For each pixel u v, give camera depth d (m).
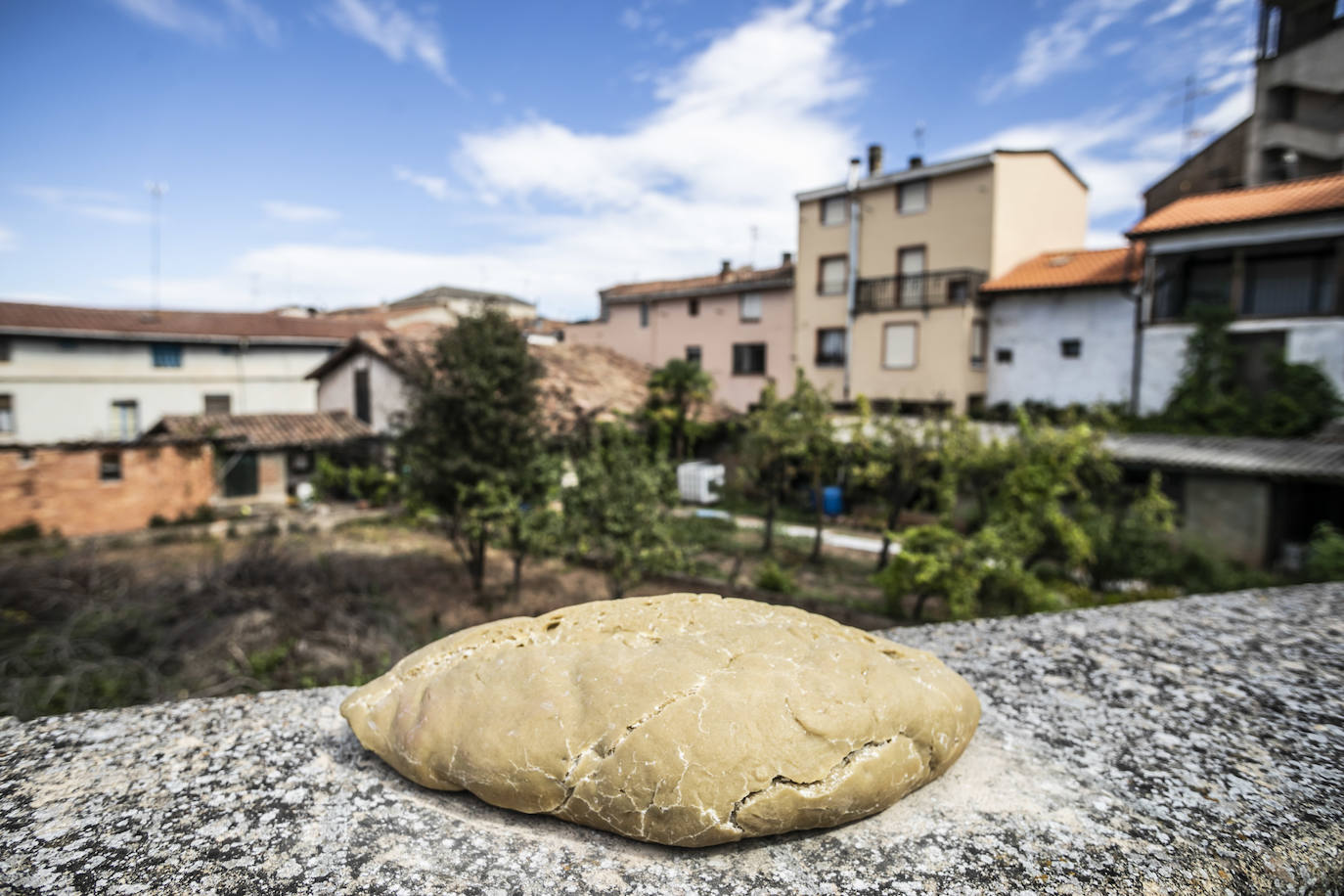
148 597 9.86
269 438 18.97
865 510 17.41
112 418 22.98
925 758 2.31
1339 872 2.00
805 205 23.42
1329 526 10.79
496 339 11.05
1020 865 2.00
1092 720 2.86
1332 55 17.80
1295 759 2.55
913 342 20.50
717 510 18.55
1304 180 15.78
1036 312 18.98
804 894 1.89
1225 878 1.95
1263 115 19.16
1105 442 14.21
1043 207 21.28
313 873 2.00
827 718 2.15
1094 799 2.31
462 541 14.85
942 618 9.49
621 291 29.88
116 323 23.70
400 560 13.33
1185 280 16.55
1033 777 2.45
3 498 15.19
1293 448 12.81
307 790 2.42
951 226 20.28
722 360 26.05
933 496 13.91
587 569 12.26
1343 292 14.04
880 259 21.80
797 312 23.72
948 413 13.77
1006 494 9.58
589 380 21.83
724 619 2.71
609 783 2.06
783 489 18.56
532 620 2.81
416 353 11.65
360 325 29.86
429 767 2.32
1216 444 13.55
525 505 11.90
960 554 8.52
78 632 8.65
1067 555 10.04
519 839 2.15
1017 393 19.41
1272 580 10.45
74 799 2.37
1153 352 16.58
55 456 15.70
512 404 10.88
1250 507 12.46
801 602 9.86
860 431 13.23
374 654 8.05
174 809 2.31
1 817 2.26
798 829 2.10
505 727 2.23
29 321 21.66
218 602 9.66
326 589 10.10
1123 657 3.51
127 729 2.89
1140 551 10.47
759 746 2.06
